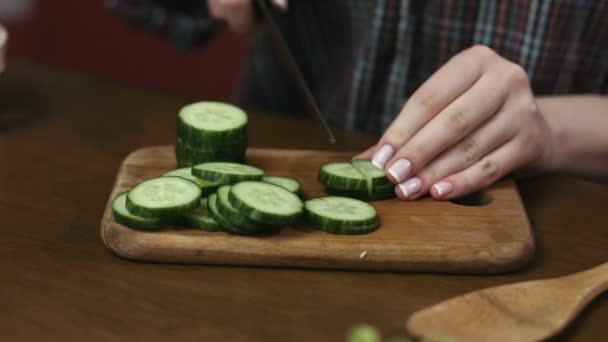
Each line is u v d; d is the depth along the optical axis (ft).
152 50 5.71
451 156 2.64
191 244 2.41
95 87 3.40
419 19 3.19
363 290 2.37
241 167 2.64
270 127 3.14
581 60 3.17
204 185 2.54
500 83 2.63
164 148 2.88
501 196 2.66
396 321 2.27
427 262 2.42
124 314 2.26
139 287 2.35
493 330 2.18
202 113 2.75
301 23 3.39
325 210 2.48
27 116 3.17
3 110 3.20
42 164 2.88
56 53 6.04
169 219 2.43
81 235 2.53
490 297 2.25
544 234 2.62
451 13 3.14
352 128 3.35
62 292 2.32
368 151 2.75
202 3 3.65
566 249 2.56
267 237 2.43
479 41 3.16
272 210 2.40
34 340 2.18
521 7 3.10
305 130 3.14
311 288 2.37
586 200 2.79
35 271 2.39
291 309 2.29
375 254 2.42
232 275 2.40
